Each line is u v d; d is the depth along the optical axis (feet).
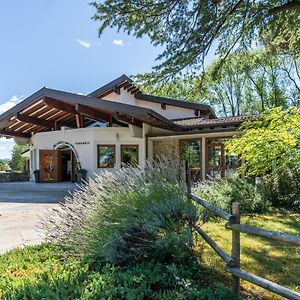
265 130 16.93
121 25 23.65
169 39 24.17
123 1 22.30
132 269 10.24
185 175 14.82
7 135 62.69
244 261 13.32
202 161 49.08
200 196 22.58
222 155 47.21
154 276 9.47
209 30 23.48
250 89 95.76
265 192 26.78
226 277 11.14
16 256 12.55
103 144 54.49
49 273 10.19
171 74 26.00
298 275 11.87
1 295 8.43
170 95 29.86
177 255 11.21
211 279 10.89
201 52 24.56
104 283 8.73
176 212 12.30
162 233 11.76
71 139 57.57
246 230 9.22
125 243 11.31
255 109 96.02
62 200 35.29
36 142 62.95
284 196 26.99
